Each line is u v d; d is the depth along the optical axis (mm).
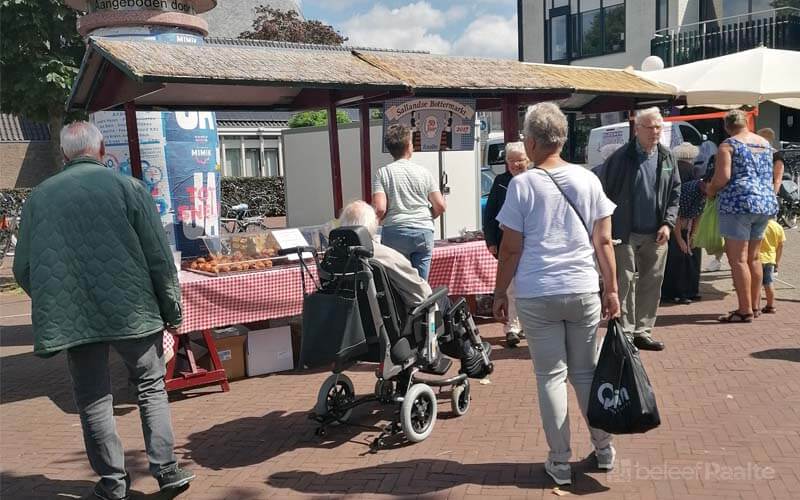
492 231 5695
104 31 7059
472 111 7219
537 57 23078
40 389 5859
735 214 6543
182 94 6523
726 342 6078
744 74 7840
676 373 5301
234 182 26547
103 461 3564
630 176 5770
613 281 3438
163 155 7172
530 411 4691
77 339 3371
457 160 11523
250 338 5836
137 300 3482
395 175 5535
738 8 19688
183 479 3678
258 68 5574
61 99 11172
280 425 4719
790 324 6594
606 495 3424
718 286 8688
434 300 4422
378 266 4195
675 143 11281
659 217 5848
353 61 6621
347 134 12773
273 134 28859
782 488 3420
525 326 3457
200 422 4836
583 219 3387
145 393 3652
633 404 3283
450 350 4879
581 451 3980
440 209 5695
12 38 10664
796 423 4215
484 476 3723
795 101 10852
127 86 5664
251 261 5754
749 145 6527
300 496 3643
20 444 4605
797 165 15977
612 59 21250
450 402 4945
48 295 3340
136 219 3484
